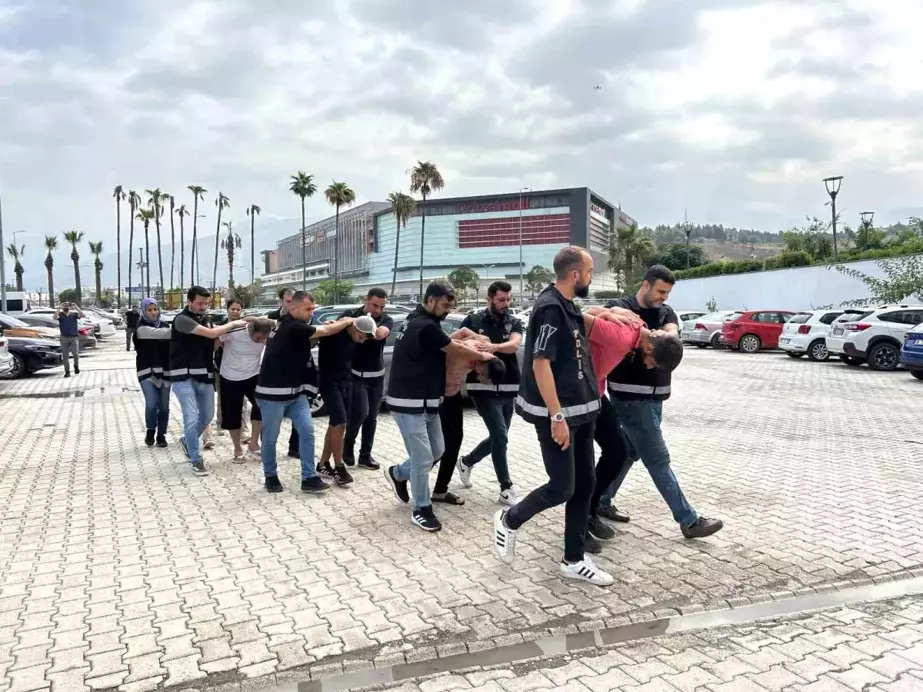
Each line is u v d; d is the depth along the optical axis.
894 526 4.83
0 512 5.39
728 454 7.25
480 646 3.23
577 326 3.78
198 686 2.92
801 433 8.47
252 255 93.62
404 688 2.90
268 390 5.70
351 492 5.83
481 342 5.03
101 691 2.87
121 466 6.91
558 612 3.55
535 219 133.75
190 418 6.54
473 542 4.59
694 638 3.30
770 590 3.80
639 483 6.00
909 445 7.66
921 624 3.42
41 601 3.73
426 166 61.50
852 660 3.07
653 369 4.30
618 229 74.69
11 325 16.69
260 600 3.72
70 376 16.45
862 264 25.11
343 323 5.88
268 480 5.88
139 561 4.32
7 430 9.14
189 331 6.49
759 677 2.94
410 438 4.75
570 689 2.87
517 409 3.97
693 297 36.53
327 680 2.98
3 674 2.99
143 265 87.38
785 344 20.02
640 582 3.91
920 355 13.45
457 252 137.75
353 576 4.04
